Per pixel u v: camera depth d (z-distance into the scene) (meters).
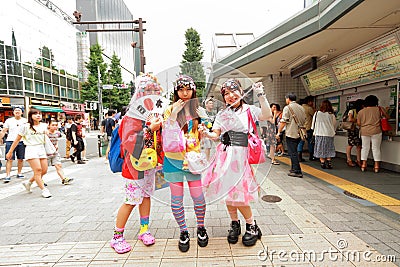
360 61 6.03
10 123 6.10
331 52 6.35
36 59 27.38
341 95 7.50
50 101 29.64
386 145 5.75
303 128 5.43
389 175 5.29
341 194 4.14
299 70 7.56
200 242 2.62
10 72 23.88
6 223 3.40
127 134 2.50
